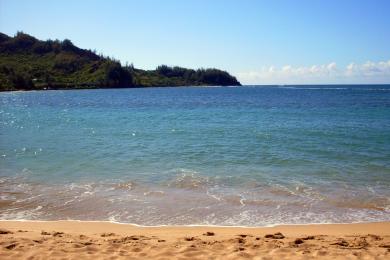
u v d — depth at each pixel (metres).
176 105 67.19
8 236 8.48
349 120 36.69
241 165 17.42
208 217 10.70
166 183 14.34
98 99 89.31
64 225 9.98
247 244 7.94
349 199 12.34
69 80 192.88
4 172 16.05
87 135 27.84
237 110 53.62
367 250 7.58
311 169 16.52
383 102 67.19
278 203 11.97
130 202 12.06
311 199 12.36
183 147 22.41
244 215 10.88
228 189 13.55
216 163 17.88
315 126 32.16
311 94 111.00
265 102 73.12
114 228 9.75
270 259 7.10
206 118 41.69
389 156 19.00
